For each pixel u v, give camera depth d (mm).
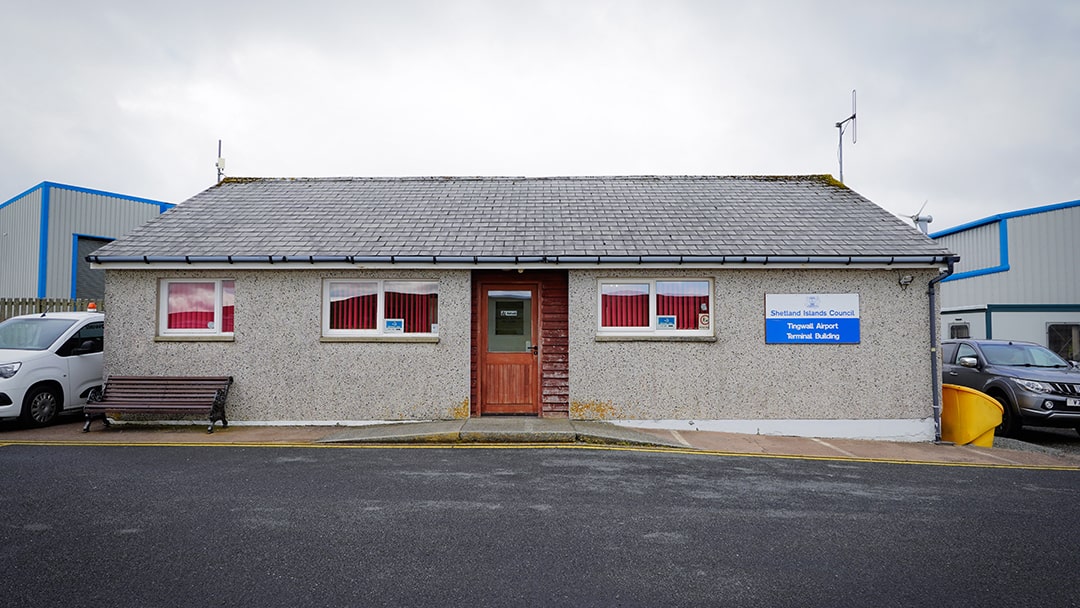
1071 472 8539
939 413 11039
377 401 11070
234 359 11078
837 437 11070
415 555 4938
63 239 22250
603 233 11719
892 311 11188
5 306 15203
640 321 11320
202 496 6504
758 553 5090
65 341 11273
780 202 13578
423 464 8133
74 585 4320
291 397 11031
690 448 9609
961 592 4414
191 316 11312
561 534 5457
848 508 6422
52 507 6078
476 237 11531
